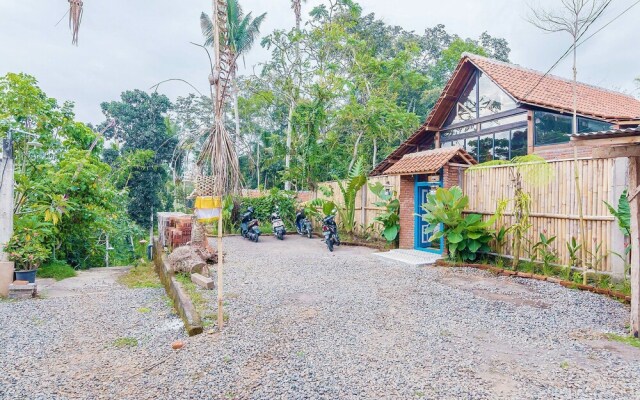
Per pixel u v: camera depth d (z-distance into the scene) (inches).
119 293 290.5
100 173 442.6
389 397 131.7
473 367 154.5
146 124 1062.4
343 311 228.4
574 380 143.4
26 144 387.9
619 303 242.2
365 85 986.7
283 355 166.2
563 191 308.2
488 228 366.0
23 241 303.9
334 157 861.8
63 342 189.0
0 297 271.9
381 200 528.7
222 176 202.5
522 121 510.6
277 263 391.2
